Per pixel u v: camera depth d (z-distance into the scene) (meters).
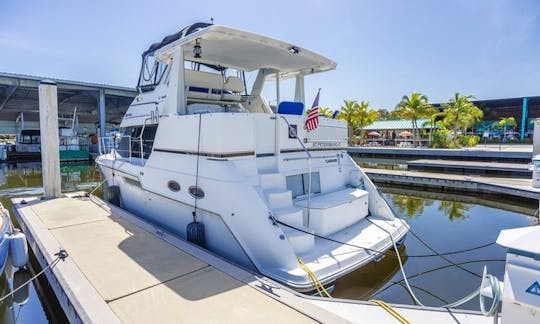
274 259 3.74
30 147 27.14
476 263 5.19
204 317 2.72
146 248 4.27
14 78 22.38
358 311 2.89
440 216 8.30
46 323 3.99
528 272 1.78
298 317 2.72
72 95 27.81
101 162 7.98
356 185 6.02
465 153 19.69
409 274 4.80
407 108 31.27
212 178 4.29
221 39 5.07
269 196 4.39
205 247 4.53
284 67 7.00
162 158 5.36
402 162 22.05
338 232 4.79
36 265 5.25
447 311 2.86
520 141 33.97
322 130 5.74
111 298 3.01
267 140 4.90
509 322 1.83
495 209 9.14
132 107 7.25
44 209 6.57
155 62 6.62
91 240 4.61
